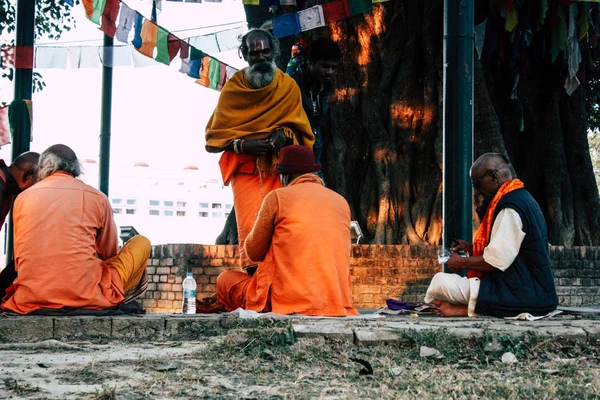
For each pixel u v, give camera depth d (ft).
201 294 37.65
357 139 43.75
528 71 44.34
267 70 25.77
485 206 21.07
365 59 44.14
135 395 11.16
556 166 45.57
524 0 38.32
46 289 20.01
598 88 55.06
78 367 13.58
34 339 18.40
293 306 20.81
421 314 22.47
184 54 33.76
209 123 26.84
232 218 43.60
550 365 13.98
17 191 23.31
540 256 20.21
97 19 30.30
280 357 14.52
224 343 15.52
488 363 14.38
